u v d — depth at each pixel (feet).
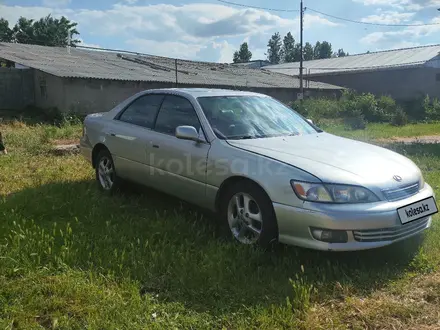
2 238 12.33
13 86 67.56
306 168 11.41
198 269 10.77
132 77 70.18
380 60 120.57
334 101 87.25
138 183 16.47
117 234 13.04
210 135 13.64
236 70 115.75
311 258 11.70
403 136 51.52
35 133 38.75
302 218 10.96
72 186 18.42
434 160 27.66
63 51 86.63
